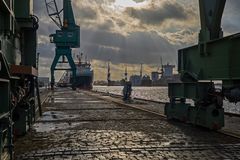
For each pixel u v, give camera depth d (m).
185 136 11.12
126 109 23.45
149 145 9.43
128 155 8.18
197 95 12.87
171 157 7.94
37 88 17.08
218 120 11.97
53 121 15.61
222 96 11.80
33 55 14.77
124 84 34.97
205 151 8.64
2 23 7.99
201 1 12.40
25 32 14.68
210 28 11.82
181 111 14.82
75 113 20.06
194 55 13.48
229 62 10.34
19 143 9.80
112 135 11.30
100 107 25.31
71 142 9.95
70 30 80.88
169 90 16.36
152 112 20.27
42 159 7.77
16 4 13.18
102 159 7.74
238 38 10.10
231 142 9.95
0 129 5.86
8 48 9.51
